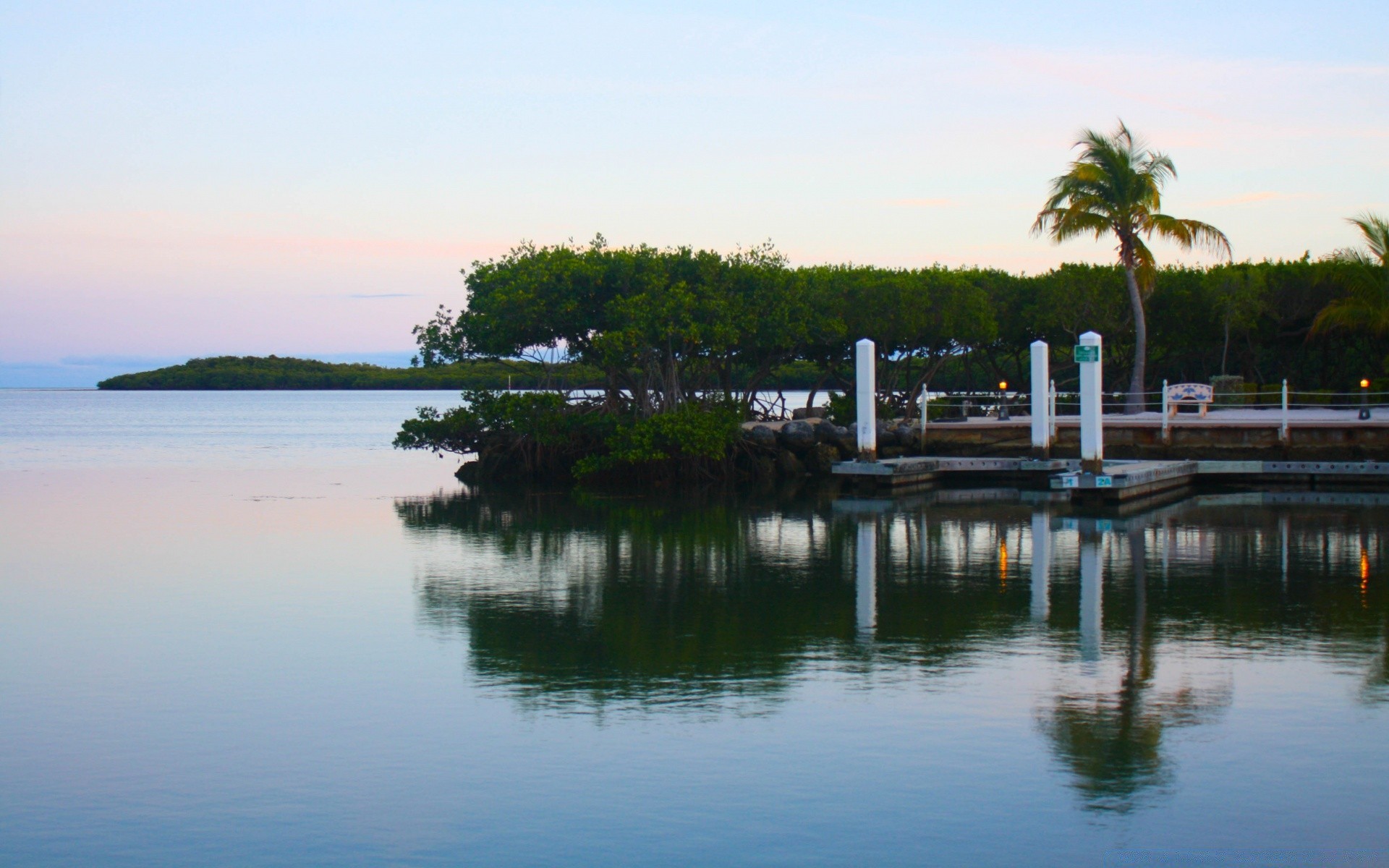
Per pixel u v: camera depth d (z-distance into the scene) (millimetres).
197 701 14719
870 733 13234
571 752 12781
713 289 45531
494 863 10312
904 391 74000
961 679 15289
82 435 86875
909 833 10773
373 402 190125
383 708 14344
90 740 13328
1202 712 13820
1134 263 50031
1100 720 13570
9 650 17328
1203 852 10367
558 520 33000
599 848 10547
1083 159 50219
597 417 46469
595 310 45906
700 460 44750
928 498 37625
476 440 47594
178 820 11211
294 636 18109
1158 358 64375
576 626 18609
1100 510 33219
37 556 26406
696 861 10297
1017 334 60406
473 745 13016
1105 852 10383
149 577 23422
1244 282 57375
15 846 10680
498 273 45406
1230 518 31078
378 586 22281
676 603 20453
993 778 11945
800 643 17344
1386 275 50438
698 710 14117
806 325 50219
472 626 18703
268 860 10398
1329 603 19891
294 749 12984
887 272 58281
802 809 11266
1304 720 13500
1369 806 11211
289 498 39875
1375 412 47312
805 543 27625
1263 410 50031
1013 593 21016
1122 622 18516
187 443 76812
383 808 11414
